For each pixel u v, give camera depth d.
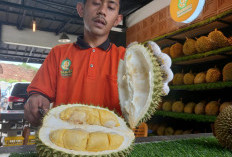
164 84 0.86
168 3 3.37
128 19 4.59
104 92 1.10
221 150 0.88
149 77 0.74
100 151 0.57
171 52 2.91
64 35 4.89
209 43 2.29
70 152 0.55
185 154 0.81
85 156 0.54
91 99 1.07
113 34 4.80
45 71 1.12
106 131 0.67
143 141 1.07
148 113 0.75
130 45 0.84
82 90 1.07
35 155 0.75
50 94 1.09
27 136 2.04
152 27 3.71
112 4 1.00
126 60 0.80
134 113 0.75
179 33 2.88
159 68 0.79
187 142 1.02
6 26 5.71
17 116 2.12
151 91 0.73
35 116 0.93
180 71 3.34
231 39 2.18
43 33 6.17
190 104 2.66
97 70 1.11
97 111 0.72
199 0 2.21
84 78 1.08
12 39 5.76
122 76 0.84
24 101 2.91
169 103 2.98
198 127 2.98
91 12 1.00
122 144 0.63
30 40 5.98
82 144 0.57
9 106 2.87
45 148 0.55
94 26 1.03
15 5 4.00
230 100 2.48
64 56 1.13
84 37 1.18
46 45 6.19
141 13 4.15
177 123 3.33
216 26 2.57
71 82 1.08
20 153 0.78
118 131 0.69
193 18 2.33
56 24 5.79
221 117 0.91
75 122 0.67
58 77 1.11
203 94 2.95
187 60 2.67
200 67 3.02
